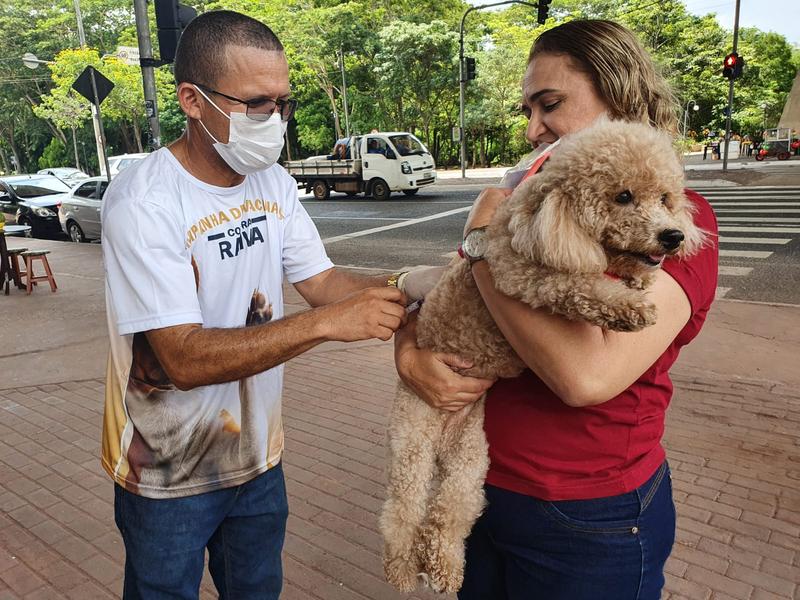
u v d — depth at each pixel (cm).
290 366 560
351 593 272
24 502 351
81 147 5306
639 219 127
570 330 125
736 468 359
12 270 977
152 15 4228
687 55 3869
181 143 180
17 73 5025
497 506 151
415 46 3444
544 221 124
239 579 206
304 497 347
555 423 141
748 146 3425
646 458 144
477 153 4297
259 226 190
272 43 168
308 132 4103
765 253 891
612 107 150
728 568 278
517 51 3566
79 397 507
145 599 182
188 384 159
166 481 177
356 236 1280
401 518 164
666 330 129
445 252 1066
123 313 162
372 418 445
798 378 483
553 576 144
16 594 277
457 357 151
